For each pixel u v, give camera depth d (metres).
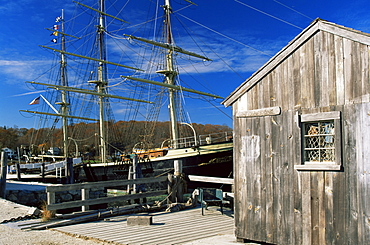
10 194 16.72
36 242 7.14
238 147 7.34
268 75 6.93
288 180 6.48
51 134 47.97
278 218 6.57
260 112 6.97
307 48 6.37
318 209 6.04
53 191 9.34
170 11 31.98
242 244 6.82
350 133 5.73
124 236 7.54
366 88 5.59
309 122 6.30
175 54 31.84
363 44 5.65
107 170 28.45
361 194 5.54
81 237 7.55
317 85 6.20
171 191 11.37
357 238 5.54
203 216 9.77
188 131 31.88
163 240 7.19
